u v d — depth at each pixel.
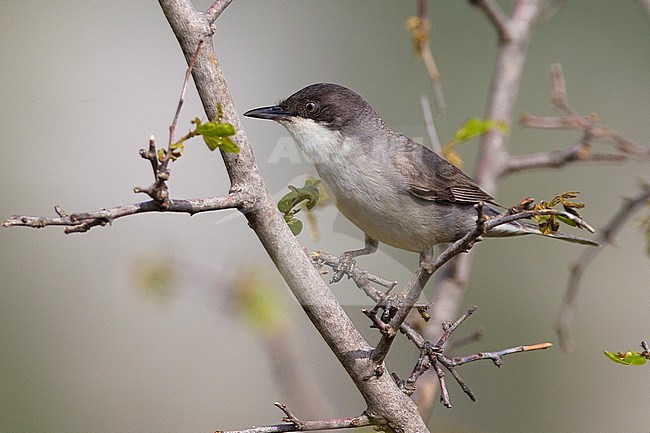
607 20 17.30
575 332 15.66
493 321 14.99
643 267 16.28
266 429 7.09
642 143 16.62
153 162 5.93
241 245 9.16
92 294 13.80
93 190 10.54
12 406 13.43
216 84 6.77
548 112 16.55
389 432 7.43
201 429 13.66
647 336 15.82
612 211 16.17
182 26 6.73
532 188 16.20
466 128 9.23
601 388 15.29
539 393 14.77
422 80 14.97
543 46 17.02
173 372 14.05
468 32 16.05
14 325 13.72
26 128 11.35
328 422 7.27
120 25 11.45
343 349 7.27
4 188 12.75
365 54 14.42
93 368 13.86
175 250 9.24
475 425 14.32
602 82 16.98
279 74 11.95
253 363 14.21
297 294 7.19
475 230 6.29
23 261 13.62
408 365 13.86
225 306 9.15
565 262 15.57
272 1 13.29
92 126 10.31
